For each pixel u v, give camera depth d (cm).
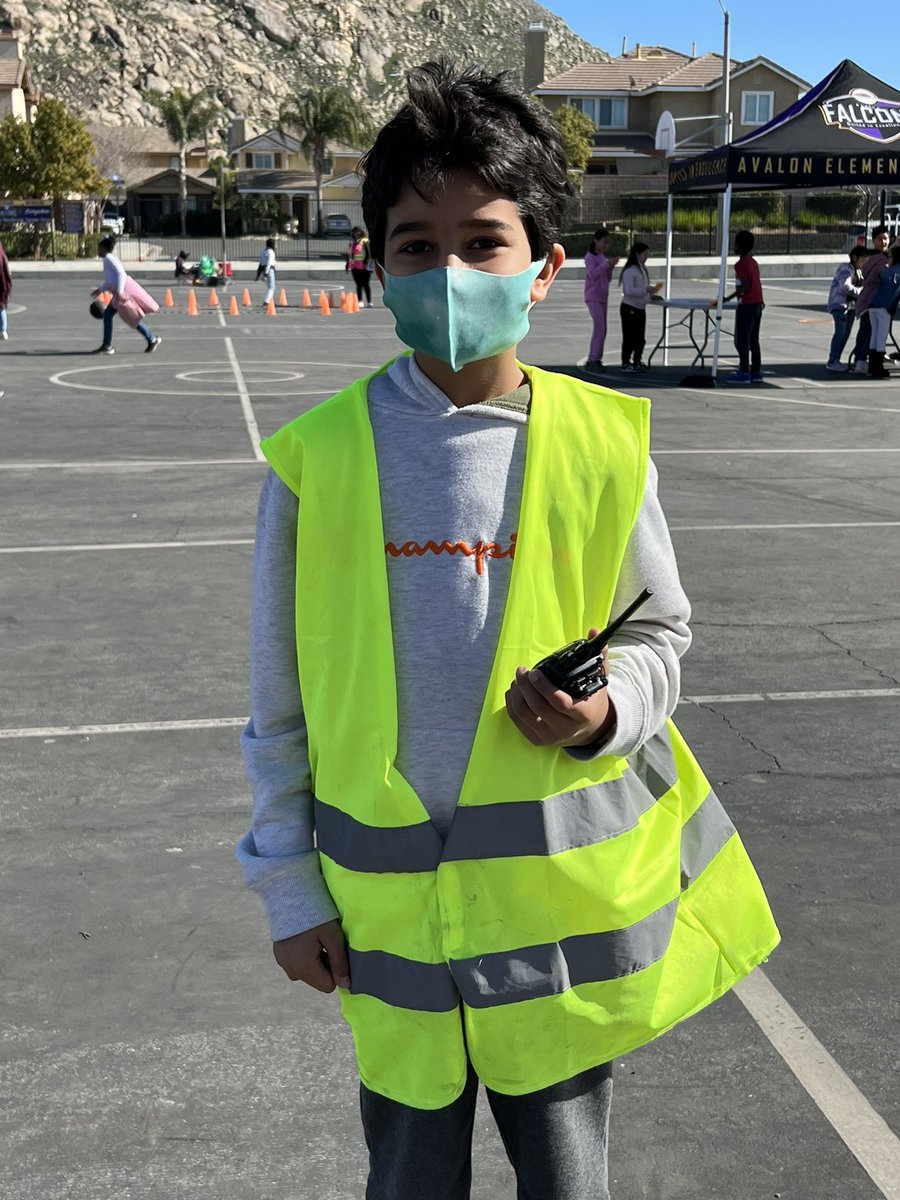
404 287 168
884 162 1583
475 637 171
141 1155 283
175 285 4272
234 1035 328
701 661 625
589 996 175
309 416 181
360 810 173
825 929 379
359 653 174
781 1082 308
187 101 8931
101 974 354
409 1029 174
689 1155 282
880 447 1261
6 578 770
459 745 171
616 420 180
